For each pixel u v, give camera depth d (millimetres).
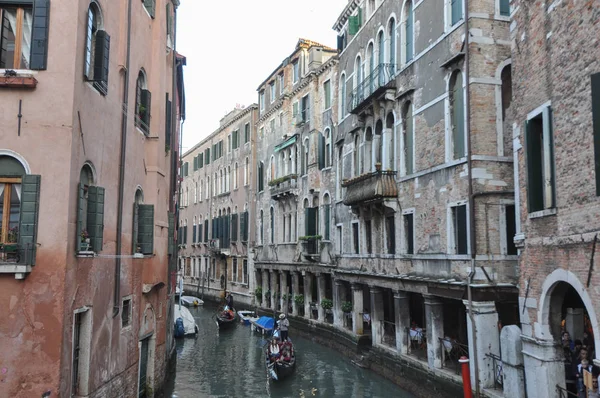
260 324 29438
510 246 13836
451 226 14914
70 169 9305
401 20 18391
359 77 22672
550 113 10195
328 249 26219
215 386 18922
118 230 11891
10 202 9367
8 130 9242
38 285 9031
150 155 14562
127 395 12570
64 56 9414
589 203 8945
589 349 10625
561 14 9781
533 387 10766
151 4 14484
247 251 39156
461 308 17859
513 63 11758
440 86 15641
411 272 17094
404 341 17781
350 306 23234
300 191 30312
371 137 21188
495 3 14312
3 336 8906
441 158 15453
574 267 9344
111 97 11453
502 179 14000
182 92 26109
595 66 8805
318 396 17250
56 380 8922
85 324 10195
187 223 55500
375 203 19141
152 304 15031
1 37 9516
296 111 31750
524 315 11172
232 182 43438
